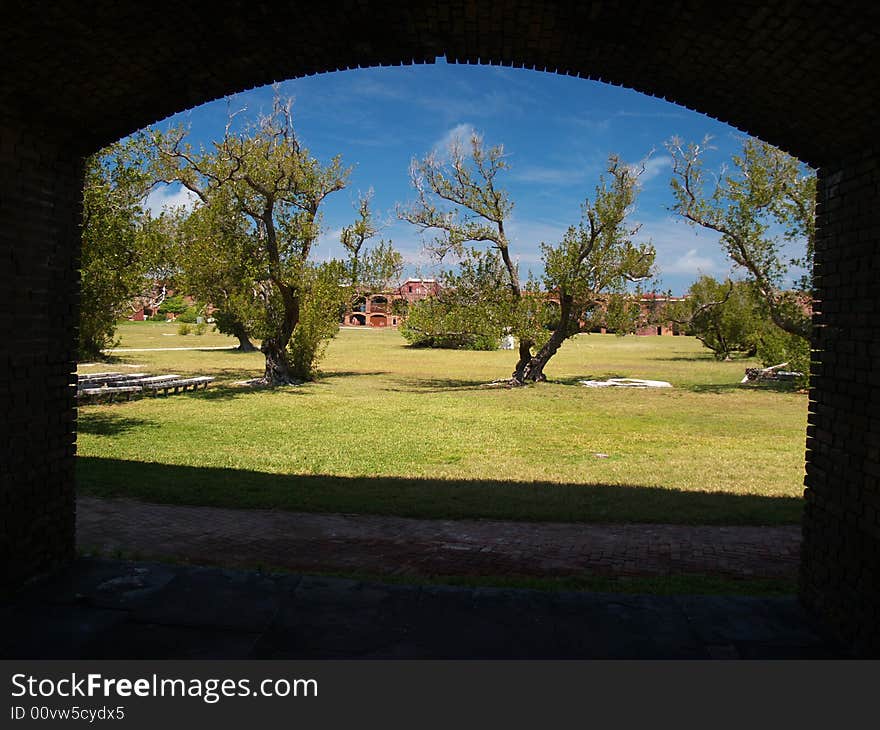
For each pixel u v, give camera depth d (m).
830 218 4.25
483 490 8.49
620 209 21.25
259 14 4.05
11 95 4.12
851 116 3.72
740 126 4.63
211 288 21.03
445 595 4.69
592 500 8.02
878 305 3.68
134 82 4.45
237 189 19.67
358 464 10.12
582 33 4.23
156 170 18.56
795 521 7.18
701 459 10.95
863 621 3.80
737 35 3.65
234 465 9.74
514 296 22.80
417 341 47.06
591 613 4.41
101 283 12.42
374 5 4.03
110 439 11.69
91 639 3.92
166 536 6.29
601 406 18.11
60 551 5.03
